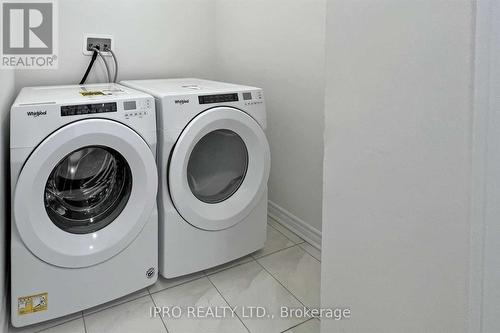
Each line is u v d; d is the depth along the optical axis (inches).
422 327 32.5
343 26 36.5
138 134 55.9
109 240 55.7
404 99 31.6
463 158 27.7
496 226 29.7
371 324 37.9
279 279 66.1
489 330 31.0
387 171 34.1
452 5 27.1
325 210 42.4
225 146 68.2
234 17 91.1
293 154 79.9
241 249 70.0
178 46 93.7
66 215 54.8
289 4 74.4
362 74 35.3
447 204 29.3
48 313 52.8
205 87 69.1
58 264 52.1
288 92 78.3
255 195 68.7
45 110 48.3
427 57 29.3
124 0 84.1
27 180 47.7
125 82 78.7
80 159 55.4
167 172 59.7
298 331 53.4
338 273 41.6
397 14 31.2
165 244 61.6
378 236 35.9
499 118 28.4
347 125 37.9
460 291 29.2
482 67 26.6
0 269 49.0
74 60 80.7
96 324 54.8
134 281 59.7
